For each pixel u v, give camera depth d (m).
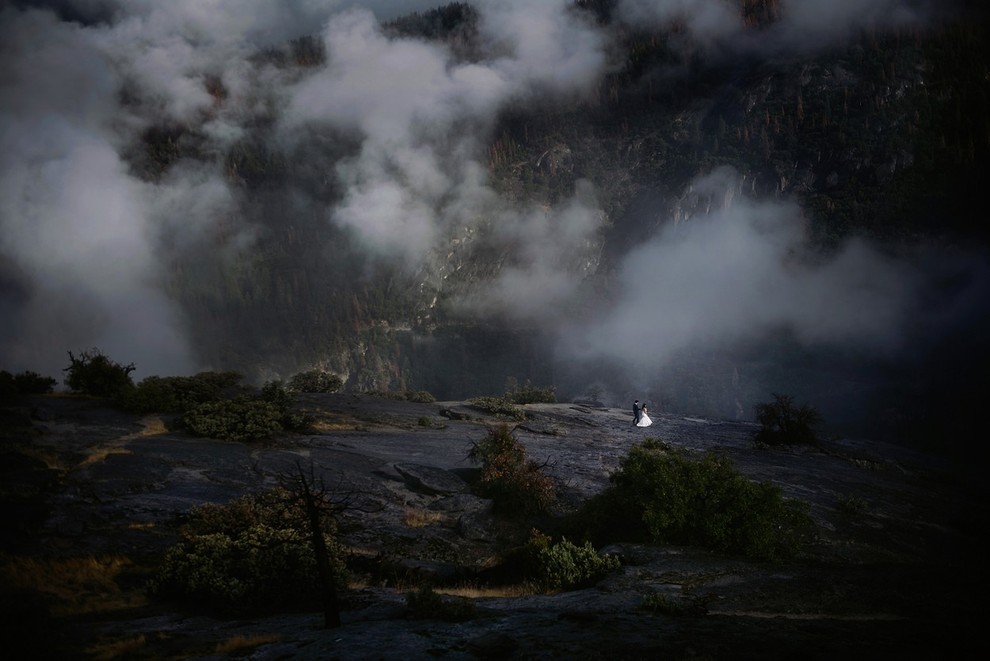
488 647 9.00
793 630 10.42
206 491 22.09
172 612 14.09
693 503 18.33
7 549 16.83
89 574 16.33
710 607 12.70
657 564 15.78
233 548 15.97
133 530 19.11
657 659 8.57
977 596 14.12
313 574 15.26
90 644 11.06
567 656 8.70
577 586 15.79
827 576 15.33
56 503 19.91
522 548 18.77
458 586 17.48
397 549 19.64
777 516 18.19
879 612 12.76
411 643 9.59
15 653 9.93
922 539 23.91
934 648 9.59
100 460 23.77
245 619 13.77
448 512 22.69
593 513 20.25
